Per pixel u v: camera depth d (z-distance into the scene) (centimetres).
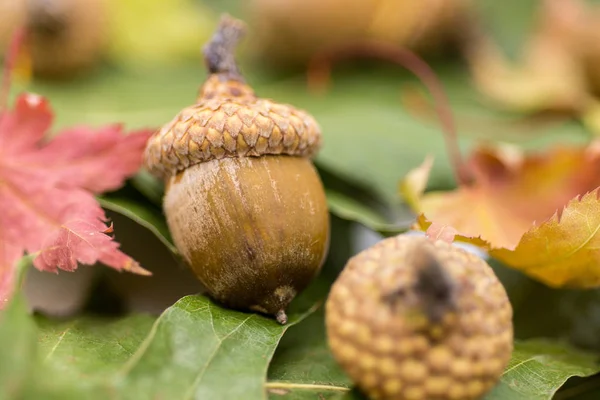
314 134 14
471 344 12
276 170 13
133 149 15
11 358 12
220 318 13
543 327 15
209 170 13
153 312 15
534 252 14
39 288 15
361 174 16
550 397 13
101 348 13
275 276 13
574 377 14
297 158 14
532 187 15
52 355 13
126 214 14
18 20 18
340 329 12
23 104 15
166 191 14
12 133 15
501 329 12
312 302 14
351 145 17
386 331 12
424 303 12
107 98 18
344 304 12
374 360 12
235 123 13
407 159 17
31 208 14
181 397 12
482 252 15
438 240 13
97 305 15
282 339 14
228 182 13
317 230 14
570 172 15
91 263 13
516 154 16
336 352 12
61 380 12
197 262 13
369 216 15
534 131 18
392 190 16
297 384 13
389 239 13
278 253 13
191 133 13
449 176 16
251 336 13
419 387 12
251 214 13
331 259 15
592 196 13
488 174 15
